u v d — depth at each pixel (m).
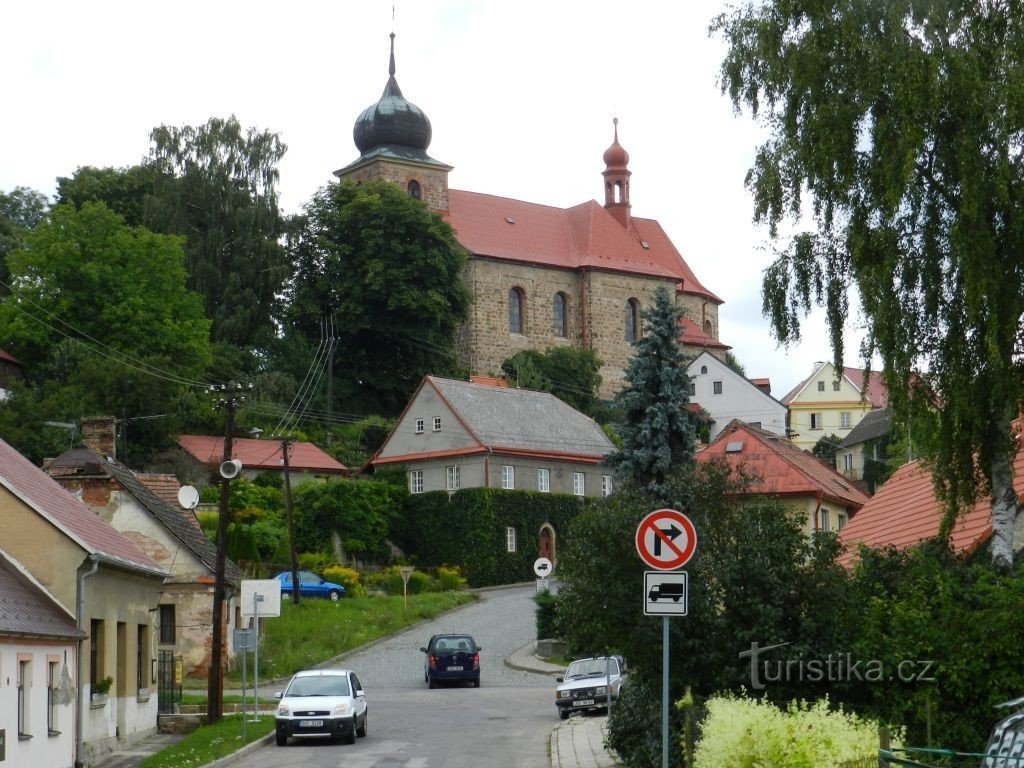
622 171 143.12
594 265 130.88
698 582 22.02
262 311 112.88
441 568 87.12
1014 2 23.69
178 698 45.78
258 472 93.31
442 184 128.62
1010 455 24.08
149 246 100.00
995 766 11.97
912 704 20.31
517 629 69.94
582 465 97.62
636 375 65.31
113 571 34.59
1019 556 24.38
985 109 22.72
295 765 30.75
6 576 30.66
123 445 88.12
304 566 82.25
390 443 96.62
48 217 104.94
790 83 24.91
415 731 38.50
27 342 98.06
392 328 113.31
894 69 23.55
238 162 113.06
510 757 31.47
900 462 82.81
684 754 19.84
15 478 33.09
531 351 124.00
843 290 25.25
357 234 114.31
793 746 16.59
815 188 24.69
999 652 19.80
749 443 60.28
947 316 23.78
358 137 129.50
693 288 143.25
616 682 41.00
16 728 26.77
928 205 24.06
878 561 22.45
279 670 58.44
